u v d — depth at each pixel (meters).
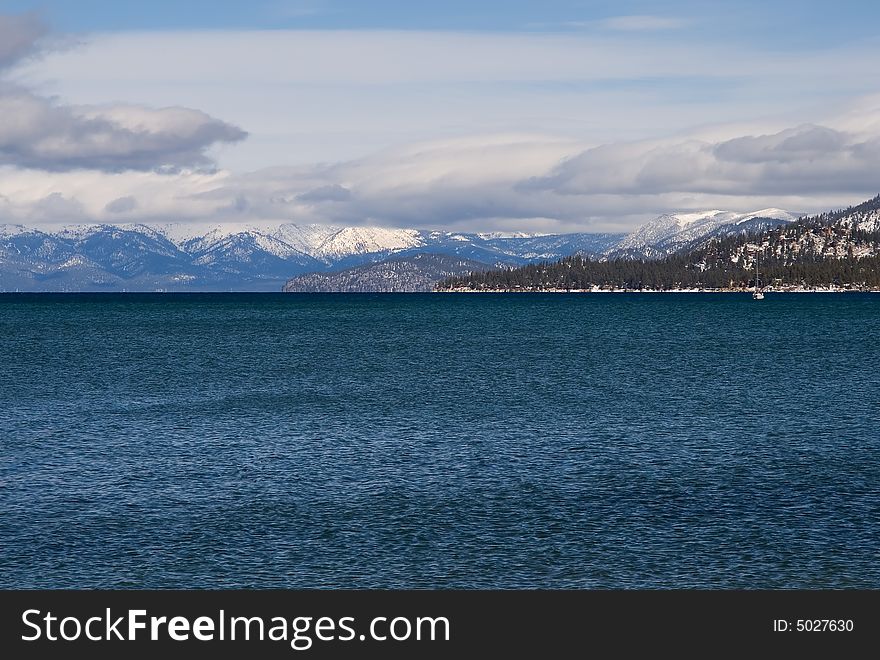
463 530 39.75
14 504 43.59
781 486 46.81
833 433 62.31
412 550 37.41
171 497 45.03
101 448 57.25
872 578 34.66
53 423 67.50
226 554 37.00
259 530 39.81
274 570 35.59
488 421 68.06
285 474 49.94
